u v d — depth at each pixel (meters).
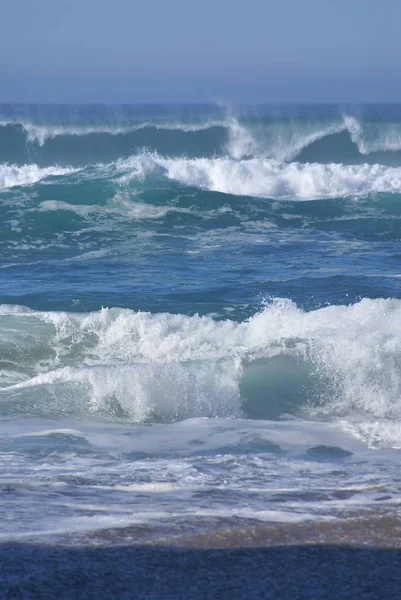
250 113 120.06
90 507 14.88
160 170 78.00
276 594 11.15
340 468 19.92
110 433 24.30
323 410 27.44
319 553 12.50
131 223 65.81
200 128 111.12
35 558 11.89
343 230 65.00
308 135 111.62
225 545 12.76
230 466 19.77
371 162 111.25
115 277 47.62
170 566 11.91
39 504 15.02
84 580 11.30
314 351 29.42
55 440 23.17
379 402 27.86
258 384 28.19
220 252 55.81
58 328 33.88
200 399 27.17
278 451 22.64
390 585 11.45
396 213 71.25
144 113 158.62
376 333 30.36
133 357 31.97
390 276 47.41
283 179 83.19
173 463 20.02
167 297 42.22
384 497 16.02
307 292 43.41
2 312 35.91
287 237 62.06
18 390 27.69
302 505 15.30
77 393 27.36
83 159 109.44
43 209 67.00
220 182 82.62
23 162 108.06
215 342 32.06
